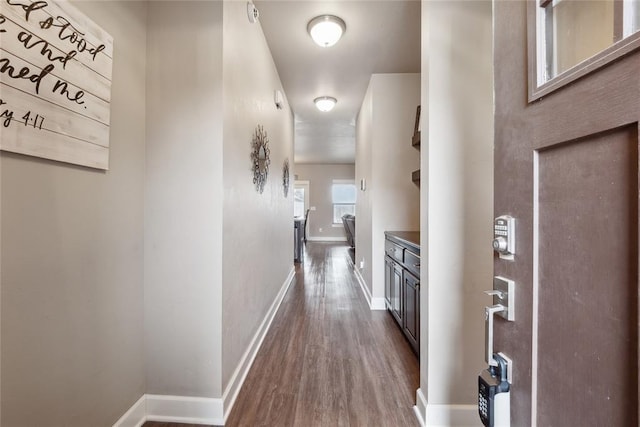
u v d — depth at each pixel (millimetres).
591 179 492
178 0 1557
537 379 607
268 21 2369
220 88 1548
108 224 1318
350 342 2453
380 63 3080
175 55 1558
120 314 1399
